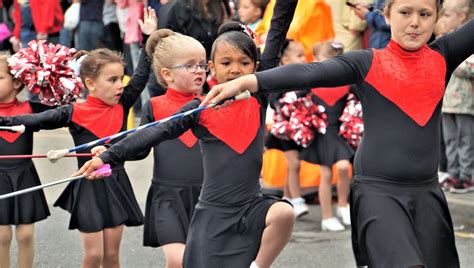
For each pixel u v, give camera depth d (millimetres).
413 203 8242
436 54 8430
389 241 8000
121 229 10984
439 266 8367
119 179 11031
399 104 8234
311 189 16641
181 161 10328
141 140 8352
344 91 15047
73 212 10844
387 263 7973
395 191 8234
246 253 8969
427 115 8266
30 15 23547
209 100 7773
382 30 17422
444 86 8414
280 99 15258
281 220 8781
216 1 14641
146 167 18922
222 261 8977
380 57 8297
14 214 11039
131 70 22156
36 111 11562
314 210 16156
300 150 15297
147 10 12734
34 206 11211
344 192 15141
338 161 14898
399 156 8219
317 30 17750
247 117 9148
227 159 9031
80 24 22328
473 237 13984
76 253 13578
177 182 10312
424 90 8258
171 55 10508
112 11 22141
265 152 16516
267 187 16500
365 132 8398
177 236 10070
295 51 15570
